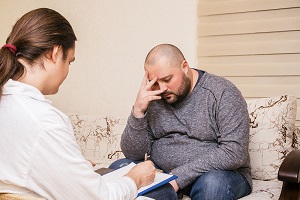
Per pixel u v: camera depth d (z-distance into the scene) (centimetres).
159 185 124
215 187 149
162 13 245
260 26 215
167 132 179
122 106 267
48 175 94
